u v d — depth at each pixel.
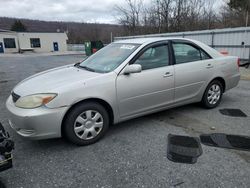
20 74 10.95
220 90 4.80
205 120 4.17
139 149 3.20
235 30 12.59
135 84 3.56
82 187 2.47
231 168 2.73
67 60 21.25
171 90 3.99
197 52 4.39
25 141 3.48
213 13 24.98
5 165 2.31
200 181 2.52
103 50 4.36
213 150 3.13
